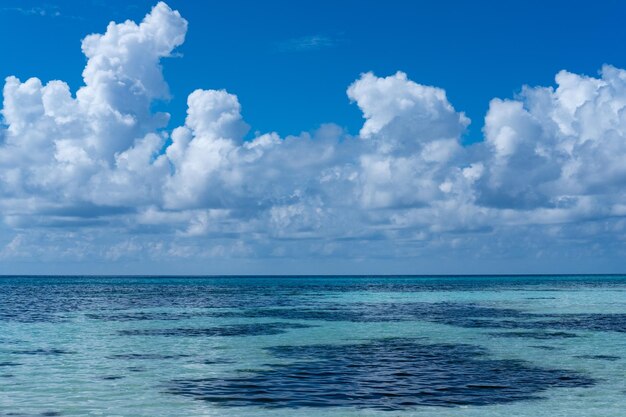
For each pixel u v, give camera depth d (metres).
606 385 19.41
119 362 24.17
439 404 16.98
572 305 60.69
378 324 39.66
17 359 24.98
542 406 16.75
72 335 33.56
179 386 19.47
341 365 23.23
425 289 114.69
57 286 145.38
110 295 88.62
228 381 20.22
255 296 84.19
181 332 35.00
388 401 17.38
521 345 28.89
